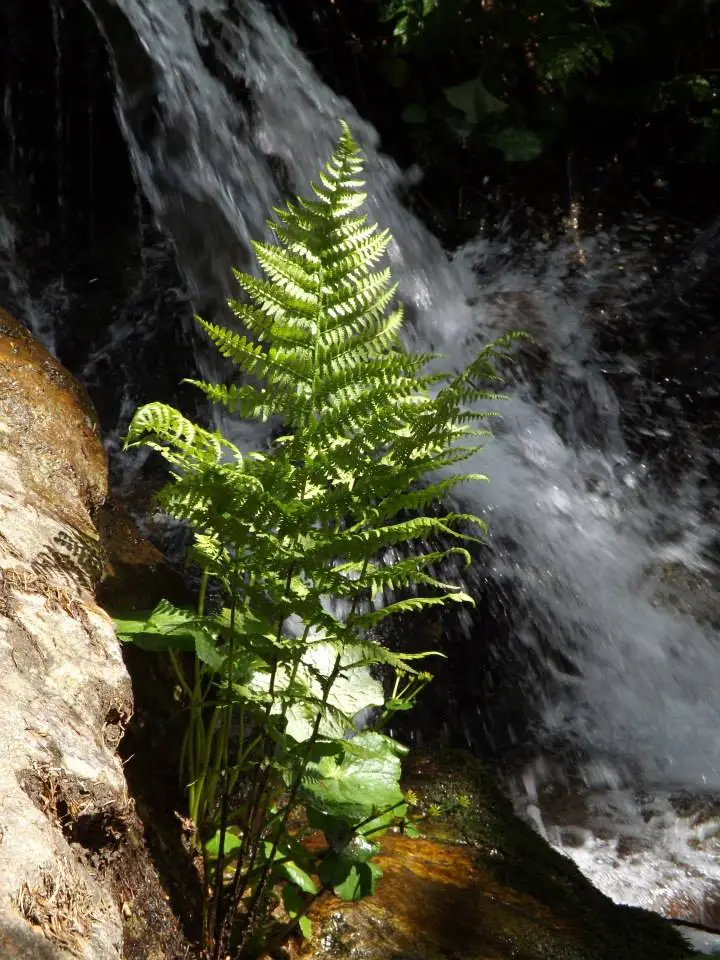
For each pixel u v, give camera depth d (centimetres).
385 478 194
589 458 555
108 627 202
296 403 198
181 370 514
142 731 259
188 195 564
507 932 265
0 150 532
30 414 262
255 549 201
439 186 706
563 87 732
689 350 597
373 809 241
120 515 308
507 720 414
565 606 468
